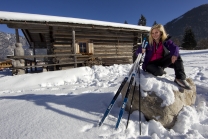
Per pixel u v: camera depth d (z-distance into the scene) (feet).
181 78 8.05
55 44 30.42
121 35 36.47
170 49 8.01
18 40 25.52
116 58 36.58
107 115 7.85
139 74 8.40
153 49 8.61
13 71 24.94
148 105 7.71
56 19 25.88
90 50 33.76
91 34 33.06
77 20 27.99
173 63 8.48
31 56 25.08
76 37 31.99
